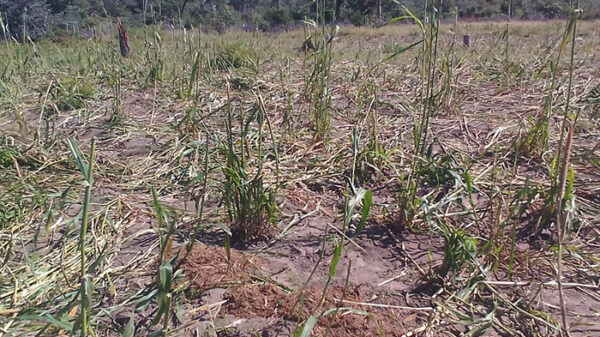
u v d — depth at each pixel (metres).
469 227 2.59
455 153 3.47
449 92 4.32
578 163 3.23
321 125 3.69
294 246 2.48
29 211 2.72
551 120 4.01
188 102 4.64
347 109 4.45
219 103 4.68
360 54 8.00
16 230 2.57
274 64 6.54
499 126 3.96
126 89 5.25
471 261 2.19
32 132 3.97
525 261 2.29
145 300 1.92
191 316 1.99
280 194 2.93
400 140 3.69
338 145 3.58
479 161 3.32
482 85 5.32
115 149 3.67
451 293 2.12
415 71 5.69
